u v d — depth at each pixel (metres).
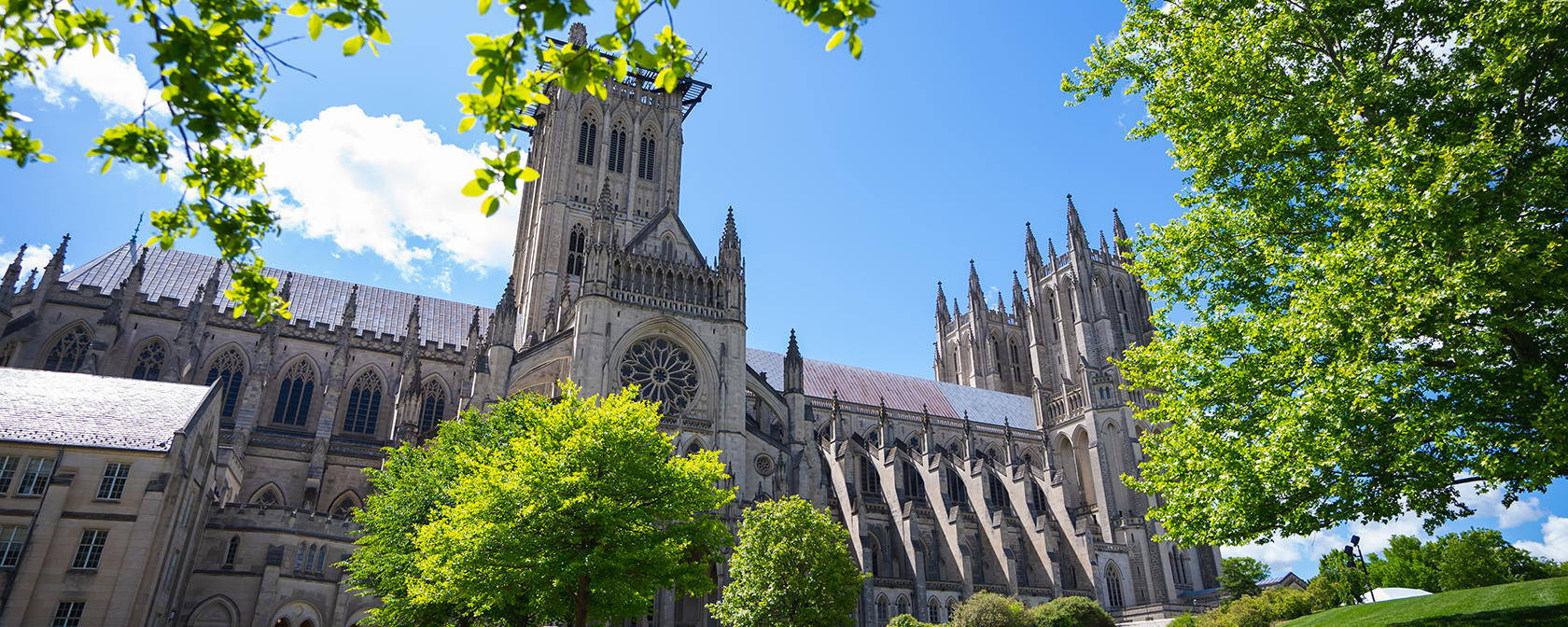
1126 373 36.47
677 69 13.56
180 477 54.59
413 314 94.94
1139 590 109.12
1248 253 32.69
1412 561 139.00
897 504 95.69
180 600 58.78
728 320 86.12
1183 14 36.31
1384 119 28.69
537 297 106.44
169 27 13.59
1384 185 25.47
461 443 56.28
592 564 38.19
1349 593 94.88
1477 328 24.31
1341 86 29.62
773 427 91.56
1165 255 35.31
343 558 66.75
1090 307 138.88
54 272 81.88
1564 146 24.00
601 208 85.38
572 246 112.44
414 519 51.41
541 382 79.38
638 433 43.41
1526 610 32.47
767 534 65.50
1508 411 25.33
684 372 83.19
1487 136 23.75
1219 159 33.44
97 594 48.97
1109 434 121.69
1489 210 24.59
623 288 82.44
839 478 92.88
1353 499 27.25
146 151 14.88
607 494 41.25
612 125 122.69
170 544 53.84
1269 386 29.94
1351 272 25.75
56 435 51.97
